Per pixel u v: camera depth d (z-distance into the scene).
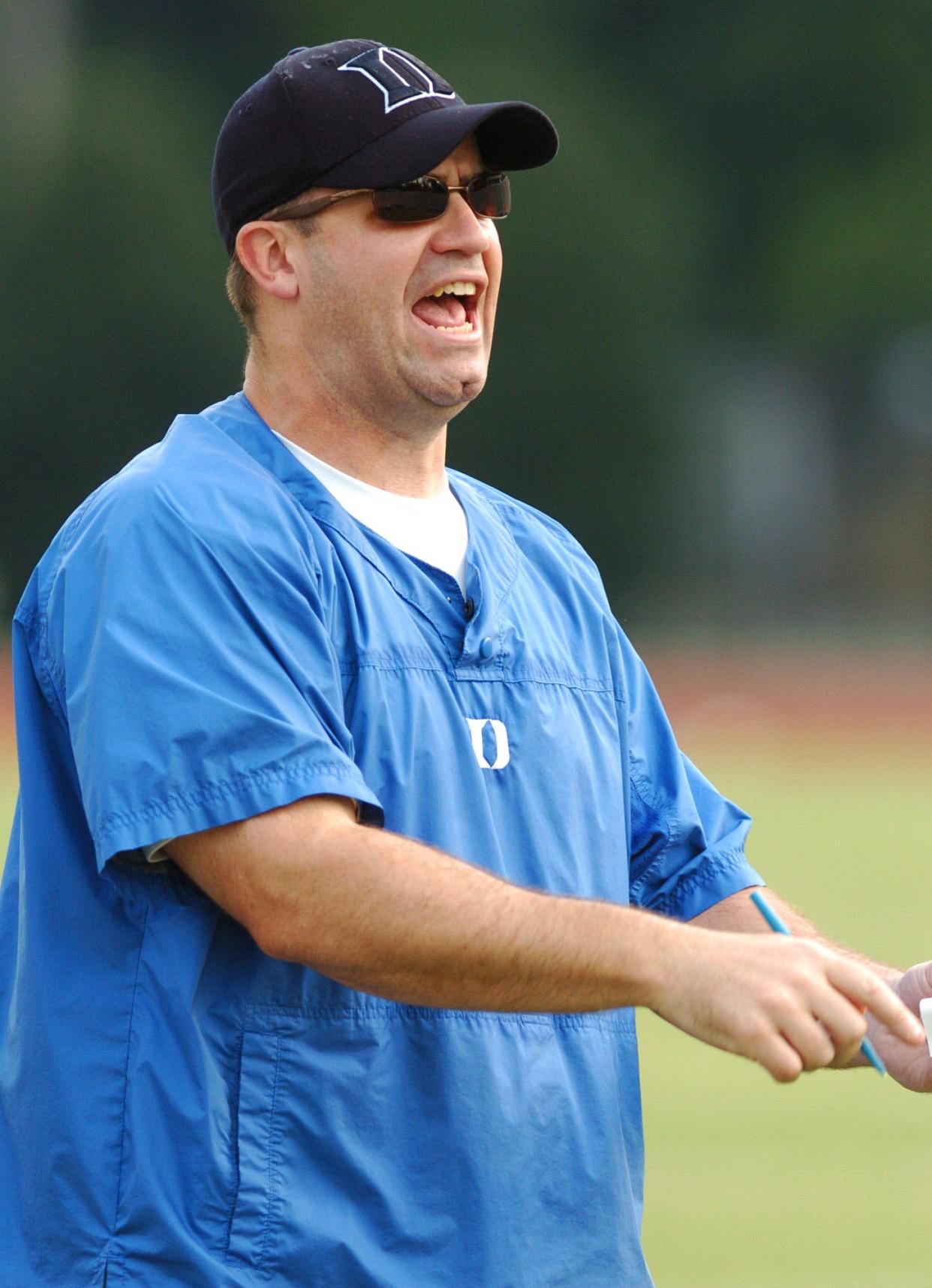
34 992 9.02
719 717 99.06
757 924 10.51
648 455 136.88
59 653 9.30
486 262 10.07
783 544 152.88
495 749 9.70
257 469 9.59
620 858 10.30
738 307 153.88
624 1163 9.85
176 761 8.55
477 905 8.33
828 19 152.88
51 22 141.00
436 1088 9.08
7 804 60.41
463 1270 8.98
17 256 127.75
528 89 140.25
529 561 10.66
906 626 141.75
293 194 9.79
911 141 153.75
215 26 146.25
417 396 9.84
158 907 8.91
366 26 144.62
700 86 153.50
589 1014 9.85
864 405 155.50
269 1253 8.62
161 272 127.12
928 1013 9.52
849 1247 20.72
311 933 8.40
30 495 128.50
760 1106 28.22
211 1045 8.79
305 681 8.88
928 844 57.62
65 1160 8.73
